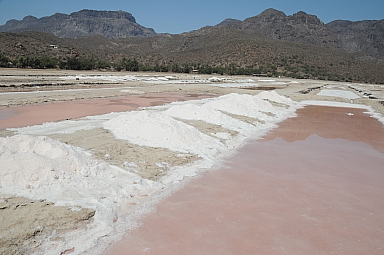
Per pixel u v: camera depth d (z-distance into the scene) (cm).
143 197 688
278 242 543
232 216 629
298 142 1285
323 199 727
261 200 708
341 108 2570
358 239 562
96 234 534
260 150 1130
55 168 682
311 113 2202
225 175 858
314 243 544
